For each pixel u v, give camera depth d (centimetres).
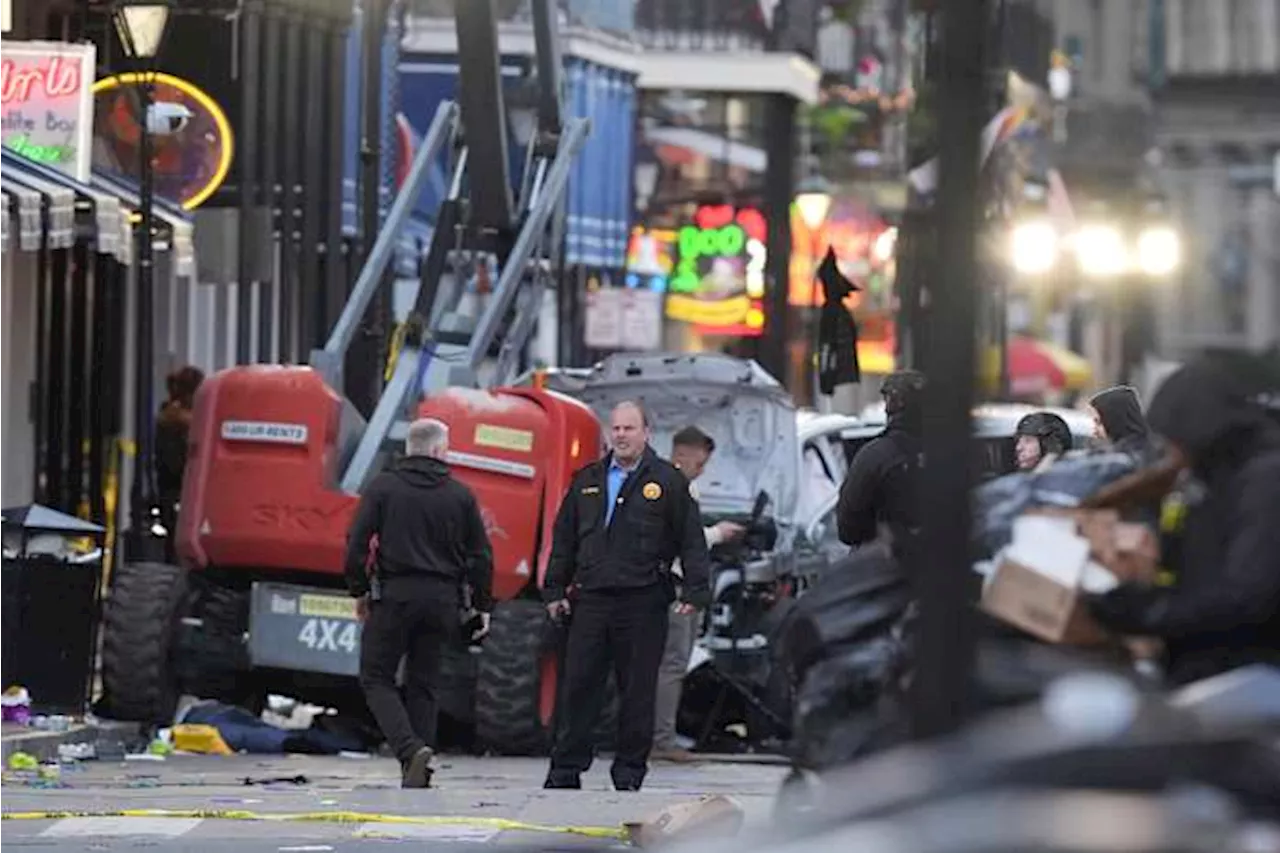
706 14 18400
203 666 7738
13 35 10000
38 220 7831
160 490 9744
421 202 12838
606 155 15838
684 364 8700
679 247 18050
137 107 10162
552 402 7619
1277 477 3209
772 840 1870
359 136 12369
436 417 7575
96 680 8894
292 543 7594
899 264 10931
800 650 3759
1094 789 1827
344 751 7800
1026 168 16700
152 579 7725
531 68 9969
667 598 6350
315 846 4969
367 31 10562
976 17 2856
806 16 18675
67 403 10975
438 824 5353
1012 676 3139
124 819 5428
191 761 7288
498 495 7575
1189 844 1748
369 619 6531
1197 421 3247
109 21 10412
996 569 3300
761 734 8025
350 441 7912
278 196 11388
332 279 11706
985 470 5941
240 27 10875
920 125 7212
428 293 8688
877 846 1791
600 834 5166
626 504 6328
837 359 9638
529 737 7562
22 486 10519
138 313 9225
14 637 7344
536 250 9538
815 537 8650
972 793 1820
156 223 9238
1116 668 3272
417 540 6519
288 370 7712
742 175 18188
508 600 7631
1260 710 2164
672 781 6781
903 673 3603
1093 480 3494
